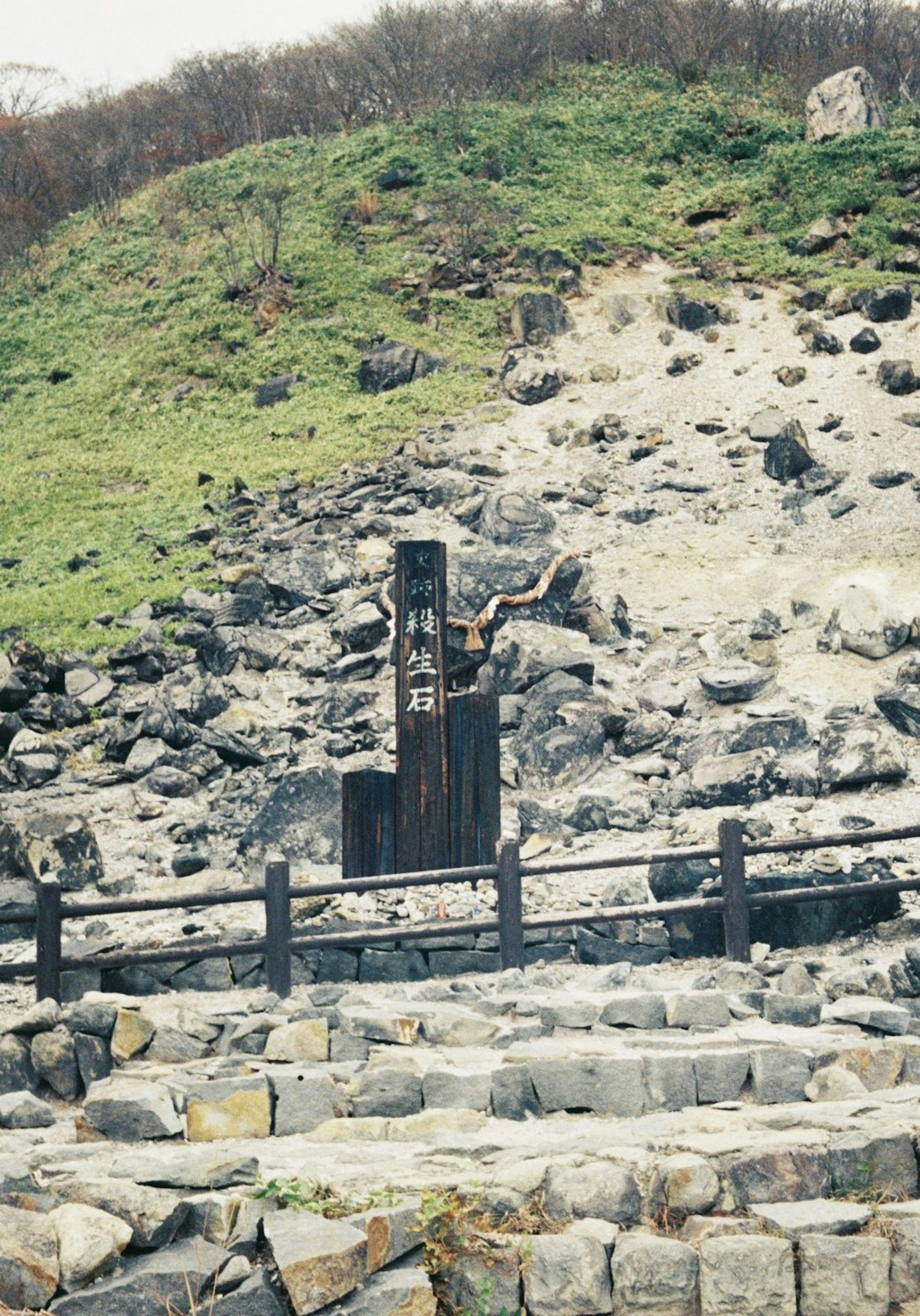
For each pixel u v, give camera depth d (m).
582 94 46.34
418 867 11.34
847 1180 5.89
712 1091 6.96
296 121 50.28
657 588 21.33
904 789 14.05
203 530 25.08
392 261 37.09
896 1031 7.68
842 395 27.53
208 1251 5.47
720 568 21.88
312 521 24.72
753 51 48.09
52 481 29.61
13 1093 8.03
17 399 34.81
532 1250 5.58
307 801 13.45
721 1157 5.93
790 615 19.97
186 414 32.31
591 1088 6.96
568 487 25.36
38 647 19.83
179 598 22.12
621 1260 5.56
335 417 30.39
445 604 11.52
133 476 29.55
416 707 11.43
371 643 19.59
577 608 19.25
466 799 11.43
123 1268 5.45
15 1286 5.23
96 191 47.25
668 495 24.78
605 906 10.90
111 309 38.91
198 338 35.50
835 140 39.91
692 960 10.20
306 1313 5.24
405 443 28.03
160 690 19.31
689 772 14.78
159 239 42.34
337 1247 5.33
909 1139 5.97
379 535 23.50
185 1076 7.42
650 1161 5.94
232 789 16.23
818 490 24.00
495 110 44.59
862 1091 6.81
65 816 13.49
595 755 15.40
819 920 10.24
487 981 9.62
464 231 37.44
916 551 21.55
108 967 9.24
